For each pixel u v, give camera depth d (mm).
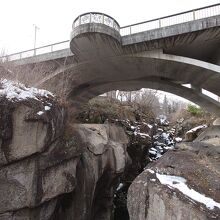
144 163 25234
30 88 9875
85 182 12164
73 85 20844
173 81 20250
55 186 9555
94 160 13070
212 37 15039
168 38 15375
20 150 8312
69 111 11922
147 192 6465
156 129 33031
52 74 17438
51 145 9578
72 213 11414
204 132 16375
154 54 16203
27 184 8477
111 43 15609
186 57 16625
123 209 20156
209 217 4953
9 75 10438
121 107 28516
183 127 31562
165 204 5809
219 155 8820
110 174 15016
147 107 33781
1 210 7840
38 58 19031
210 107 20656
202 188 6055
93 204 14281
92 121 22281
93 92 23016
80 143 11562
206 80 17266
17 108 8406
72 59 18156
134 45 16016
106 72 19359
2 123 8031
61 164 9992
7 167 8102
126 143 18625
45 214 9359
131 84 21609
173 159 7910
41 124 8914
